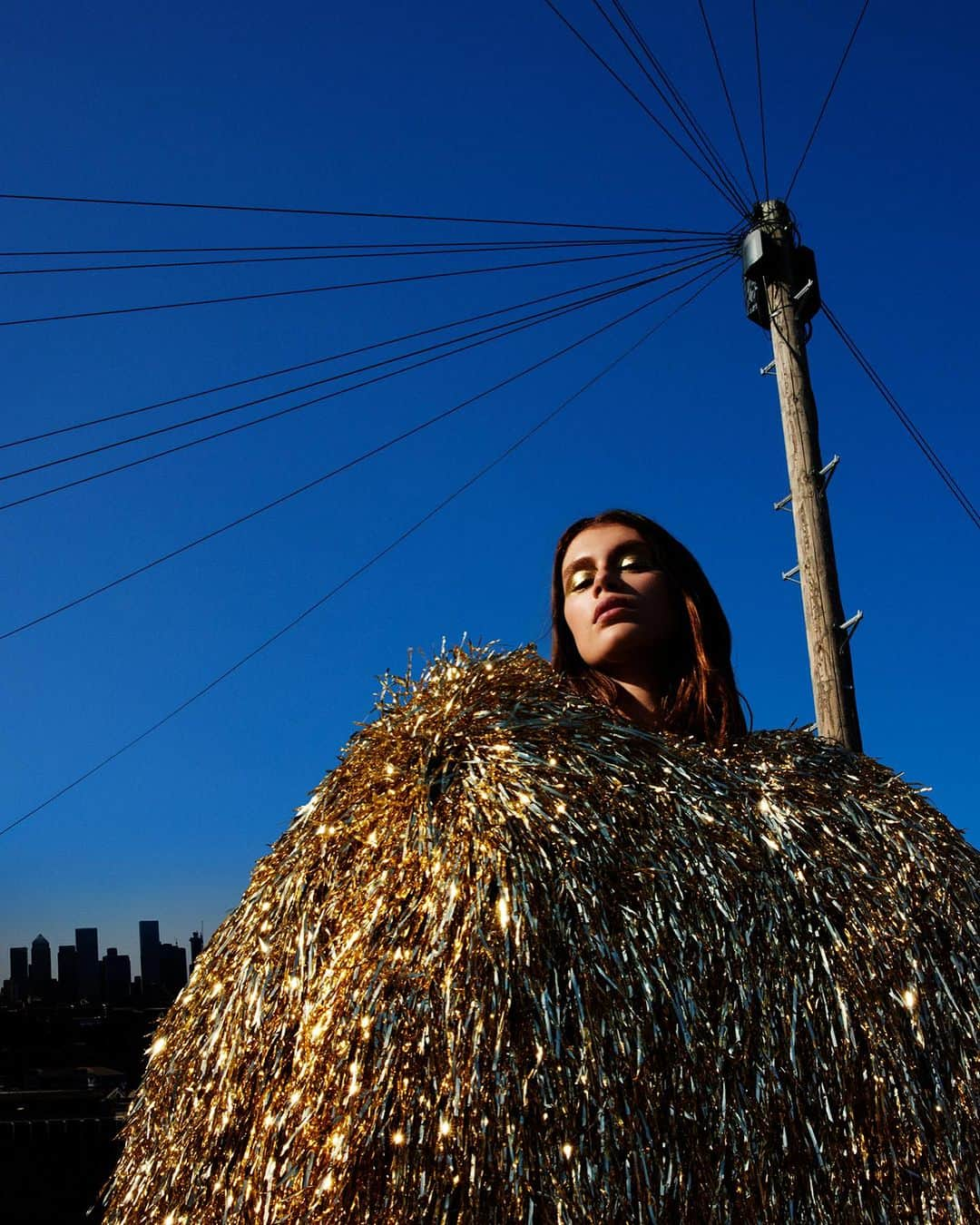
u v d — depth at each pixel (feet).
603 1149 4.33
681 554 6.88
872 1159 4.88
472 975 4.48
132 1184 4.98
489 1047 4.40
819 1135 4.77
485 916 4.56
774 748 6.28
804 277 24.56
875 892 5.48
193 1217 4.70
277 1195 4.44
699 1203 4.48
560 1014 4.45
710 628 6.77
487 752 4.97
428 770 4.96
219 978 5.12
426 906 4.64
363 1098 4.40
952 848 6.08
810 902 5.23
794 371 23.79
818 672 21.83
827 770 6.16
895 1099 5.00
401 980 4.53
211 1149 4.74
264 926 4.99
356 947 4.66
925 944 5.50
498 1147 4.32
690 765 5.43
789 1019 4.86
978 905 5.90
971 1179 5.08
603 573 6.69
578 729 5.23
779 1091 4.72
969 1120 5.17
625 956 4.61
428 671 5.54
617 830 4.92
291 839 5.26
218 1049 4.88
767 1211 4.56
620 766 5.16
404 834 4.84
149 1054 5.30
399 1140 4.34
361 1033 4.48
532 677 5.50
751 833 5.30
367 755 5.21
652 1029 4.54
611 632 6.59
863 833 5.77
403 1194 4.30
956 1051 5.30
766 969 4.91
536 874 4.63
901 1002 5.23
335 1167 4.36
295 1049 4.66
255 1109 4.71
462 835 4.74
